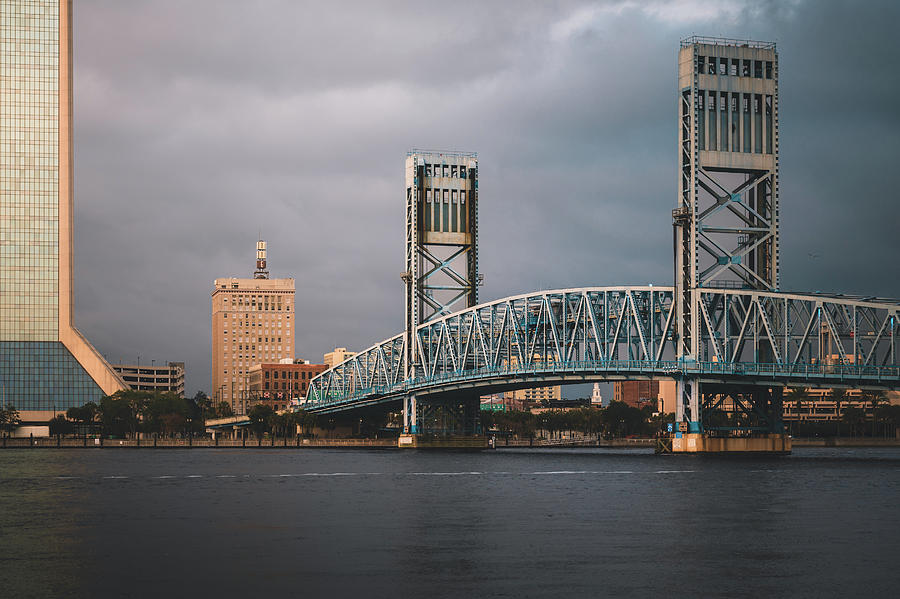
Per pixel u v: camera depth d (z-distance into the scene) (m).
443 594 56.56
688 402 192.38
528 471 158.62
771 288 188.25
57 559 68.00
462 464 183.88
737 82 190.00
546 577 60.91
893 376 161.88
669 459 184.50
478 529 82.00
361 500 107.38
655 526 83.75
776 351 175.25
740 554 69.00
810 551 70.31
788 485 124.50
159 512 95.62
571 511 95.50
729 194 189.25
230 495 113.94
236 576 61.69
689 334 186.62
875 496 109.25
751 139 190.38
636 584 59.00
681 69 190.25
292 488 124.19
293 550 71.06
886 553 69.38
